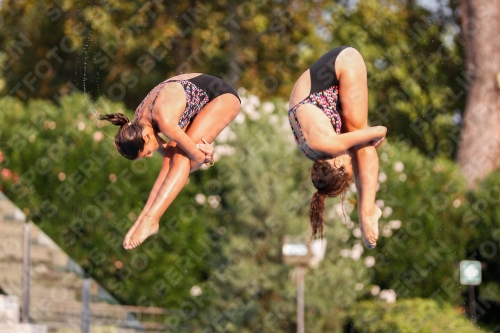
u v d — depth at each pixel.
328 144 8.27
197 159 8.64
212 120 8.77
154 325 17.98
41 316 15.84
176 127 8.48
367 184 8.72
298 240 16.88
